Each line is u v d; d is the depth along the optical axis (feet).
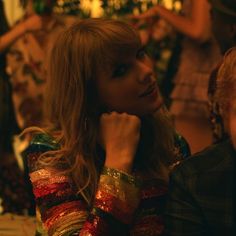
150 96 5.08
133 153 4.98
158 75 12.12
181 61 10.44
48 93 5.27
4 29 12.23
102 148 5.17
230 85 4.29
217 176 4.44
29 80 12.25
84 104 5.11
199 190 4.45
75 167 5.03
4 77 11.85
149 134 5.39
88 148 5.11
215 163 4.50
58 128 5.26
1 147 11.64
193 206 4.46
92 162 5.08
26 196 10.89
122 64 5.01
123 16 13.32
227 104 4.33
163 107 5.53
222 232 4.39
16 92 12.28
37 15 12.20
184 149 5.65
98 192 4.83
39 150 5.12
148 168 5.26
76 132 5.11
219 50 9.90
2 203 10.92
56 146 5.13
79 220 4.88
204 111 10.11
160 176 5.24
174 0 13.14
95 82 5.08
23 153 7.99
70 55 5.09
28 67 12.25
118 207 4.79
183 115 10.27
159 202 5.16
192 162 4.57
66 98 5.14
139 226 5.04
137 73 5.02
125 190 4.83
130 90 5.03
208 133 10.18
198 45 10.16
